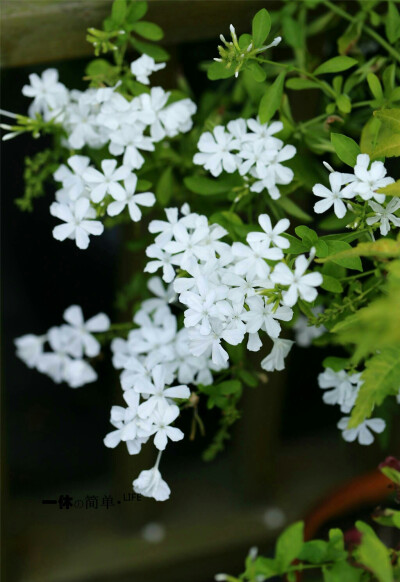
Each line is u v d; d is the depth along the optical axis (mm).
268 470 1227
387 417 1068
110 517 1229
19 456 1331
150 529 1220
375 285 931
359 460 1271
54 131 1003
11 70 1132
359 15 1015
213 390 957
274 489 1245
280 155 946
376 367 830
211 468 1281
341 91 1027
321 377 959
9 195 1311
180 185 1055
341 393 957
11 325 1412
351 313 941
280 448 1295
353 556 878
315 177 998
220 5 1010
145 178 1038
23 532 1211
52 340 1083
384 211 901
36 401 1420
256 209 1022
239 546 1222
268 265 910
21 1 977
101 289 1405
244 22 1023
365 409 830
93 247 1369
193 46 1158
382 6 1039
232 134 950
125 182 941
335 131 1022
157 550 1207
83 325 1077
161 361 951
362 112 1037
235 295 894
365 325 808
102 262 1384
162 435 907
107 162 938
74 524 1222
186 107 971
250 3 1017
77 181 949
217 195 1041
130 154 954
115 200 956
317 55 1062
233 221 964
